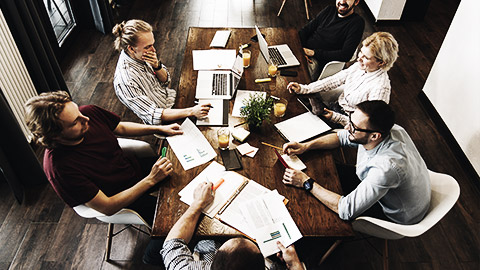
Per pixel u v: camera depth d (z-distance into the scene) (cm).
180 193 179
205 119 219
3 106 222
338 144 208
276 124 218
